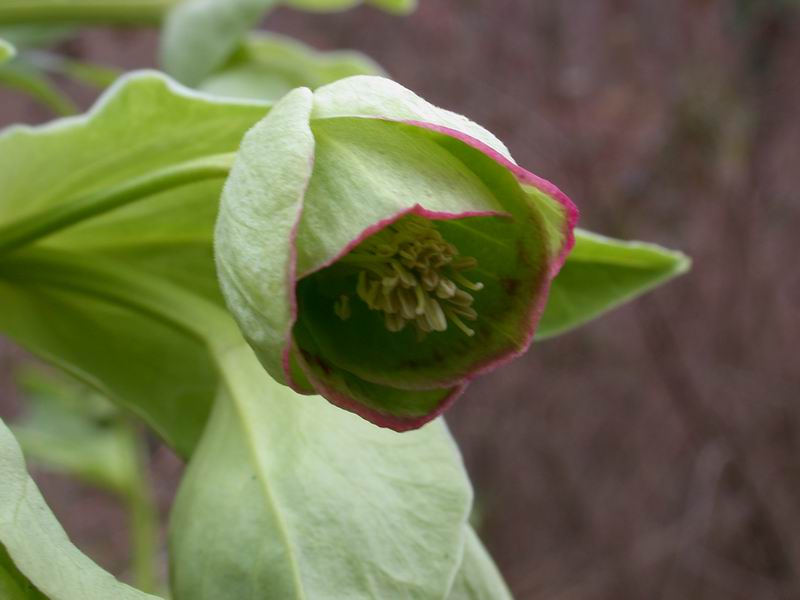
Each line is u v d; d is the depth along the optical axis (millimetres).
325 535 137
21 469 122
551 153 654
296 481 139
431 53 716
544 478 645
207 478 141
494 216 130
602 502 636
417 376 132
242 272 122
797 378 607
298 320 132
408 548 138
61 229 151
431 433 143
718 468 603
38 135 148
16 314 164
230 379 147
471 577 148
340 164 125
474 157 127
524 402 657
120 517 573
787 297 637
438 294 131
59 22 221
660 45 720
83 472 275
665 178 660
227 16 215
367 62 222
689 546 601
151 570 275
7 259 156
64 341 165
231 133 151
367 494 139
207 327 153
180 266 165
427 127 123
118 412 276
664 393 646
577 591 614
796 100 670
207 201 159
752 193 636
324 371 129
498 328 132
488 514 629
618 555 618
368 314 134
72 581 120
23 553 118
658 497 631
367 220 123
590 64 723
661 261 161
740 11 695
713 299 623
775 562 587
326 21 727
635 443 646
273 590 136
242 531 138
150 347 165
